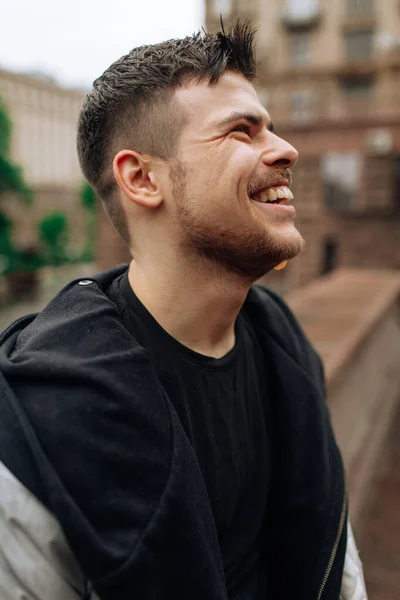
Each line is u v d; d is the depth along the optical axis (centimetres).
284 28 2173
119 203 96
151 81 87
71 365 79
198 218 86
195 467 81
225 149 85
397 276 608
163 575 76
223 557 97
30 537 73
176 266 91
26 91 2750
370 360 400
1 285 2245
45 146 2914
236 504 99
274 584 110
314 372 118
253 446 104
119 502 75
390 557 275
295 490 105
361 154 1861
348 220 1869
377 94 2114
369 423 373
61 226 2781
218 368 96
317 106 2108
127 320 94
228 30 90
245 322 110
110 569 72
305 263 1927
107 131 93
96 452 75
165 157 88
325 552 102
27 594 74
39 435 76
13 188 2419
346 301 440
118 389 78
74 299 92
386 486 341
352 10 2116
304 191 1898
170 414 82
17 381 80
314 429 107
